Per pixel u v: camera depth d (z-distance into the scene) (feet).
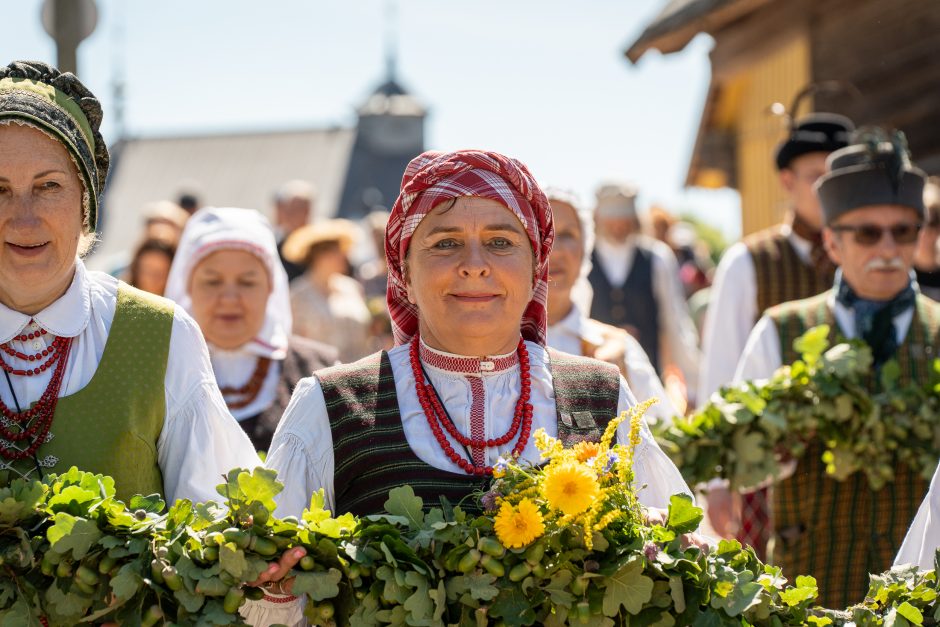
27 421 9.99
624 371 15.24
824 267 18.78
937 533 11.14
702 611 9.37
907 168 15.38
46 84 10.08
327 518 9.27
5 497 9.18
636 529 9.40
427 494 9.93
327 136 207.82
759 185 34.09
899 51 27.22
